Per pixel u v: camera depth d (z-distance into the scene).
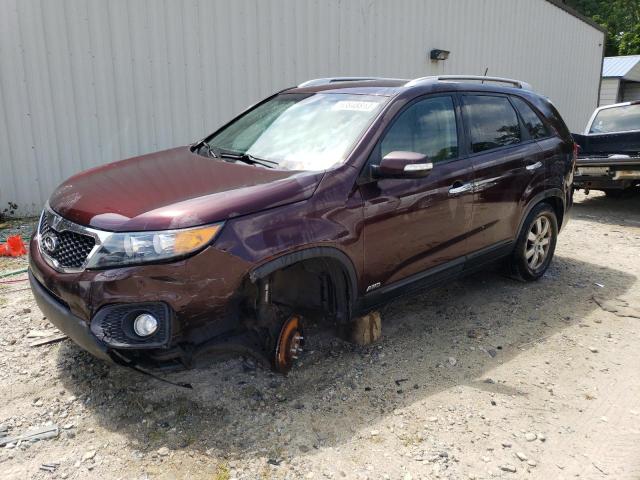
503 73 14.12
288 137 3.89
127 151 7.77
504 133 4.77
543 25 15.29
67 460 2.74
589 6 40.66
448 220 4.08
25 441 2.86
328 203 3.26
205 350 2.94
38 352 3.68
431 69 11.75
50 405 3.14
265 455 2.82
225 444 2.89
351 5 9.70
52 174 7.36
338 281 3.44
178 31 7.81
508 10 13.73
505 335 4.25
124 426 3.00
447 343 4.08
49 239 3.12
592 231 7.61
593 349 4.07
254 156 3.80
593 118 9.54
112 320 2.75
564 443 3.03
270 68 8.80
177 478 2.65
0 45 6.79
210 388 3.36
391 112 3.78
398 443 2.96
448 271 4.23
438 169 4.00
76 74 7.24
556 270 5.80
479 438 3.03
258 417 3.12
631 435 3.12
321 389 3.41
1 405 3.13
